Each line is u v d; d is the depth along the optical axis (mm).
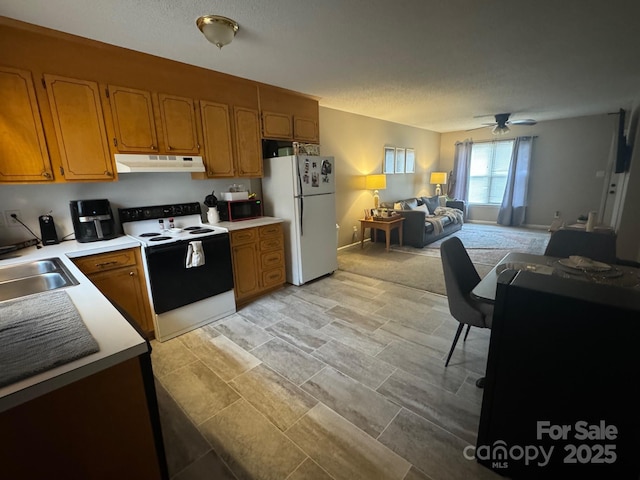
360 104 4441
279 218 3553
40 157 2086
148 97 2518
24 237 2271
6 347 872
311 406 1768
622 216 3410
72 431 820
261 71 2912
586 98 4238
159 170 2529
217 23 1890
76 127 2205
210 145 2955
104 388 853
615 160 4332
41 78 2043
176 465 1420
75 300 1256
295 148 3572
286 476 1358
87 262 2145
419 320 2762
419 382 1942
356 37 2215
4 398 687
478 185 7449
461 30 2152
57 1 1674
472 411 1698
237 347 2395
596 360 1042
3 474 746
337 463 1415
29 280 1632
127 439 913
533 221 6781
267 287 3398
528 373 1188
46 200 2346
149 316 2500
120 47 2307
